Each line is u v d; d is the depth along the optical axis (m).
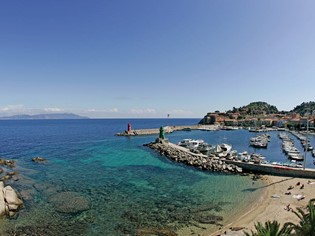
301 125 181.25
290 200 33.03
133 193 37.50
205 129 194.50
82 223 27.16
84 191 38.31
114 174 50.16
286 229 16.69
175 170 54.00
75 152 80.69
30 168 55.84
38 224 26.95
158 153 78.19
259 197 35.00
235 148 93.31
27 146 96.88
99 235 24.58
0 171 51.16
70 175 49.09
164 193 37.56
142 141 115.12
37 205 32.09
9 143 107.31
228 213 29.69
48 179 45.72
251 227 25.30
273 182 42.38
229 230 24.69
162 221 27.58
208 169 54.12
